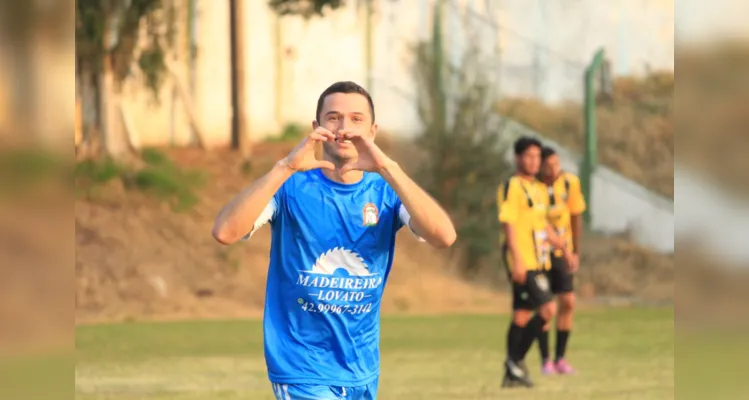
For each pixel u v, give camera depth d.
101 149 76.25
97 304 66.25
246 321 61.25
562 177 36.06
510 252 33.78
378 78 79.88
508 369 33.09
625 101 80.94
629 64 81.12
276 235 16.33
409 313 65.75
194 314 65.62
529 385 33.06
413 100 79.25
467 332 53.75
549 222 35.53
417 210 15.67
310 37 80.12
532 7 80.75
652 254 76.06
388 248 16.64
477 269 74.75
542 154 35.44
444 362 41.03
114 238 71.75
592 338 48.69
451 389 32.69
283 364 16.14
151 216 74.19
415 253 75.06
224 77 79.44
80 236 71.56
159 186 75.75
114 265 69.56
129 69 77.19
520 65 80.19
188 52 78.88
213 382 34.78
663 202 77.44
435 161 77.62
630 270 74.88
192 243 72.81
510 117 79.12
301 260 16.12
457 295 71.31
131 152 77.31
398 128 79.19
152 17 77.69
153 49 77.56
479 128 78.25
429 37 80.00
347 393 16.25
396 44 80.06
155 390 32.75
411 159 78.00
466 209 76.56
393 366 39.59
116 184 75.62
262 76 79.75
